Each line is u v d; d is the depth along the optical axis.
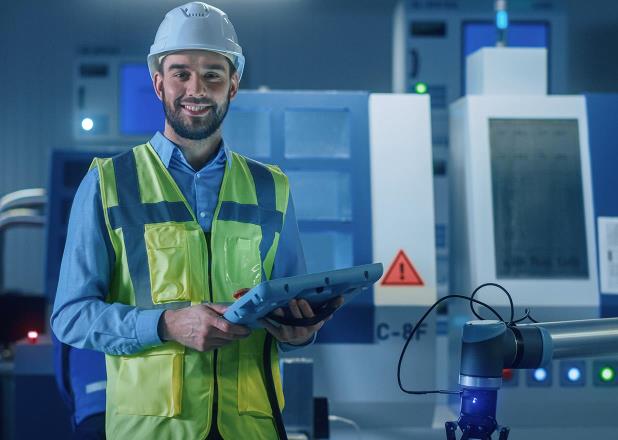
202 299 2.10
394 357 3.29
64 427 3.70
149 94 6.17
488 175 3.38
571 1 7.46
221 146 2.24
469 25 5.58
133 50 6.19
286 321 1.97
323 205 3.41
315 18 7.66
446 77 5.57
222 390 2.06
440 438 3.25
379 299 3.29
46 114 7.87
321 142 3.44
